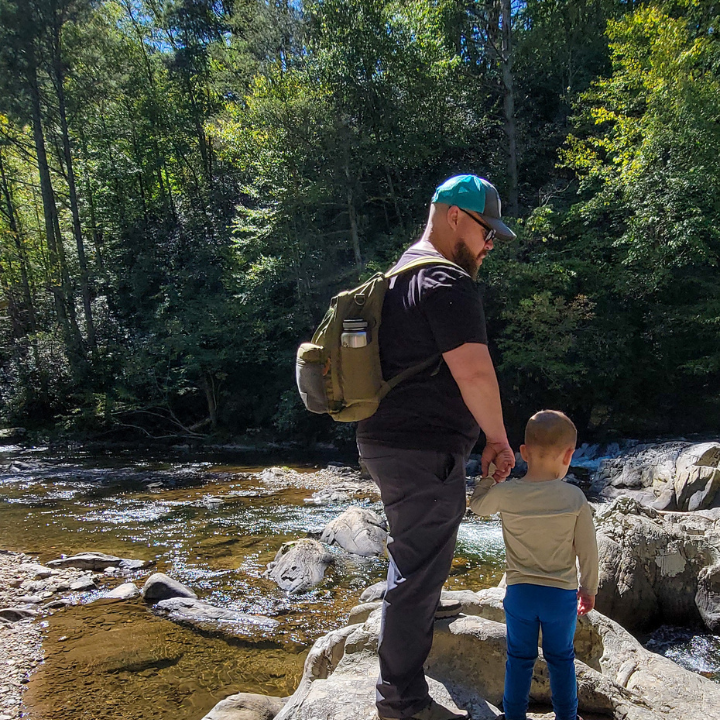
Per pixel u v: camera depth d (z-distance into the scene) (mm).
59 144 26250
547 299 14969
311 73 19328
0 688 4734
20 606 6363
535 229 16359
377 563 7617
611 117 14680
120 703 4516
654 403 16109
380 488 2117
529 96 22672
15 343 23766
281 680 4852
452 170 20781
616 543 5941
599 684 2682
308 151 18828
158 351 21391
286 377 20750
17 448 19391
